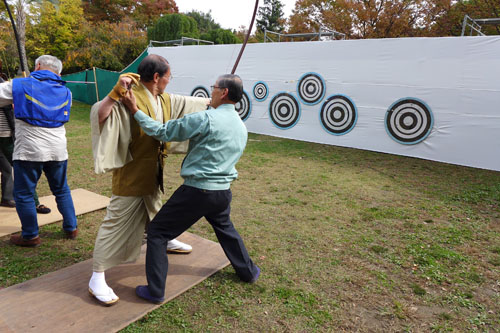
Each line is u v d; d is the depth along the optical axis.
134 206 2.16
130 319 1.99
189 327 1.99
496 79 6.14
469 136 6.52
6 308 2.03
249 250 2.98
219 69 9.70
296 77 8.47
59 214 3.51
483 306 2.31
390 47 7.11
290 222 3.64
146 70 2.06
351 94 7.74
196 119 1.93
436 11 17.91
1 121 3.24
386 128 7.41
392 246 3.16
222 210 2.21
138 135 2.05
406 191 4.87
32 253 2.79
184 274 2.50
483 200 4.55
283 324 2.06
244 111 9.51
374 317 2.17
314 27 21.34
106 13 28.50
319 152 7.37
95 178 4.96
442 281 2.60
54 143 2.75
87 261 2.63
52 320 1.95
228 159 2.06
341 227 3.56
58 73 2.89
